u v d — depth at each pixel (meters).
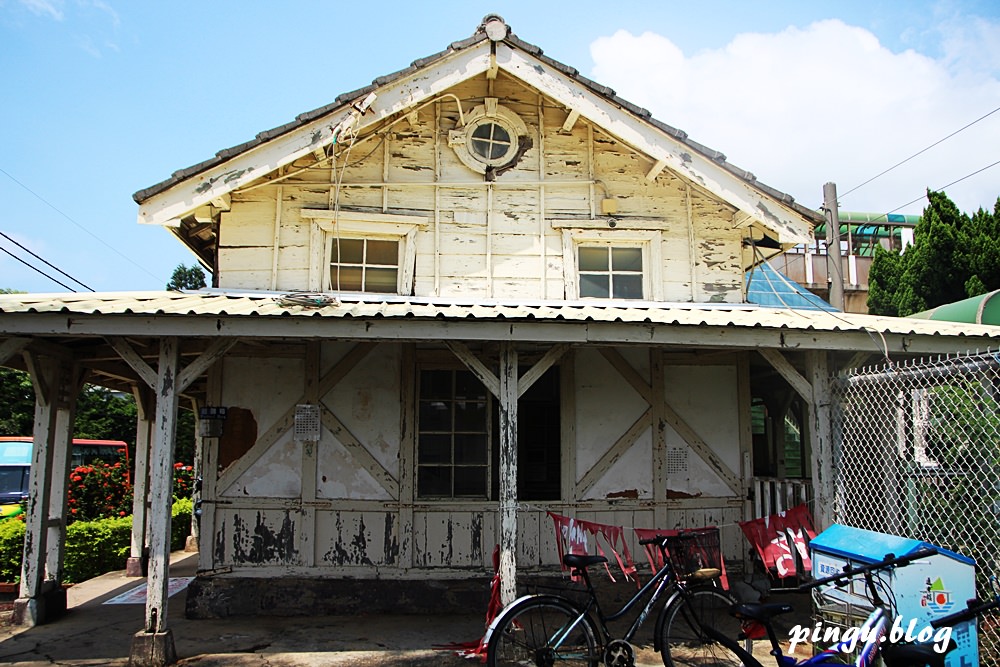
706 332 5.52
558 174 8.00
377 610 6.89
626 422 7.40
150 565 5.44
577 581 5.12
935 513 5.66
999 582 5.00
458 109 7.96
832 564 4.79
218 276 7.59
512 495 5.59
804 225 7.50
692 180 7.45
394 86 7.23
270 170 7.04
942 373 5.18
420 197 7.84
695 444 7.44
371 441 7.15
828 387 5.92
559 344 5.75
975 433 5.41
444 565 7.02
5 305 5.05
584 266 8.02
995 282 13.52
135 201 6.77
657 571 5.52
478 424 7.38
